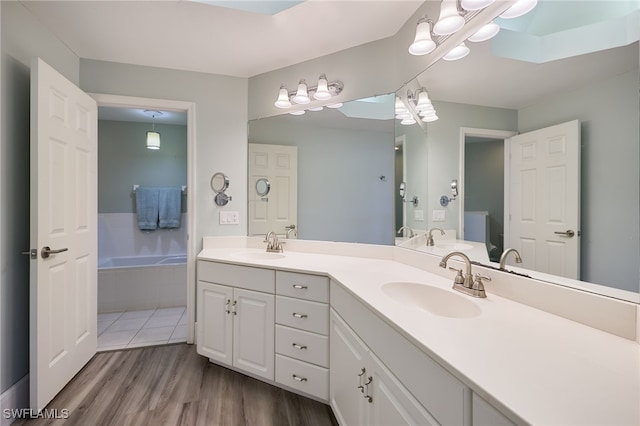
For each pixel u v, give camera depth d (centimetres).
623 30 88
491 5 128
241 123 262
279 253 231
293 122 241
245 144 263
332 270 168
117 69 235
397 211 200
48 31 193
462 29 145
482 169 137
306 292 171
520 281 114
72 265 191
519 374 65
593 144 95
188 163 251
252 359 191
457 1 140
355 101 216
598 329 89
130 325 287
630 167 87
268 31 197
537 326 92
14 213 166
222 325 204
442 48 160
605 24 92
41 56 187
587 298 93
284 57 230
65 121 184
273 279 183
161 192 415
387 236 205
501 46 127
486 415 61
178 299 343
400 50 196
